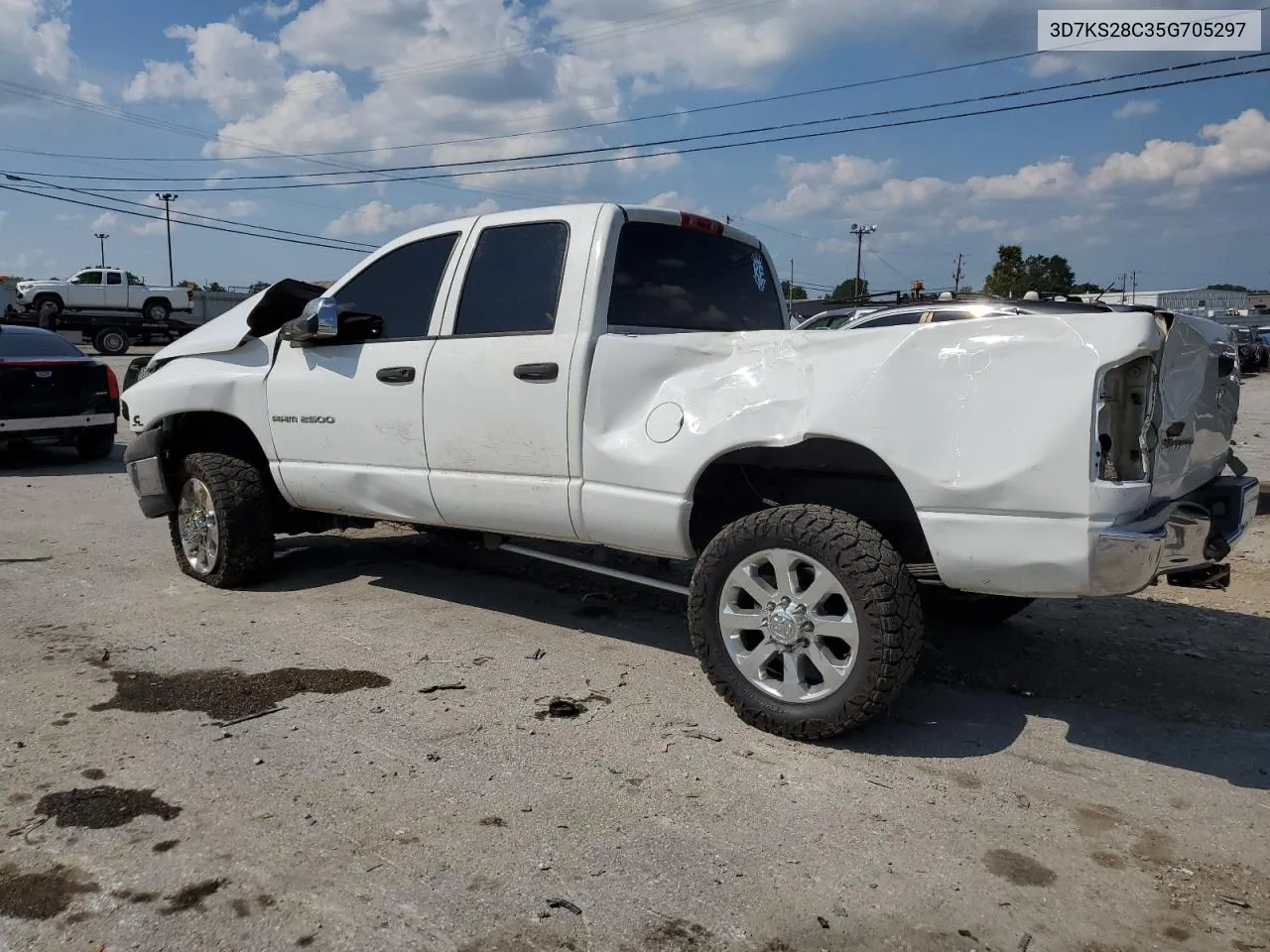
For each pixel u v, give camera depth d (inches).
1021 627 204.8
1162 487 135.5
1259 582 236.1
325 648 186.9
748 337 153.3
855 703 138.9
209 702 159.3
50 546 276.1
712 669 151.9
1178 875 112.7
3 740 144.3
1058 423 123.1
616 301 171.2
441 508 188.4
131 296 1355.8
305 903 104.9
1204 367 144.7
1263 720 157.6
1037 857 115.9
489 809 125.2
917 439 132.3
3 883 108.2
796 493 167.6
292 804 125.9
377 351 195.5
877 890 108.5
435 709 157.5
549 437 168.6
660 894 107.2
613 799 128.0
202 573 231.6
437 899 105.9
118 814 122.8
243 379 218.1
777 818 123.6
